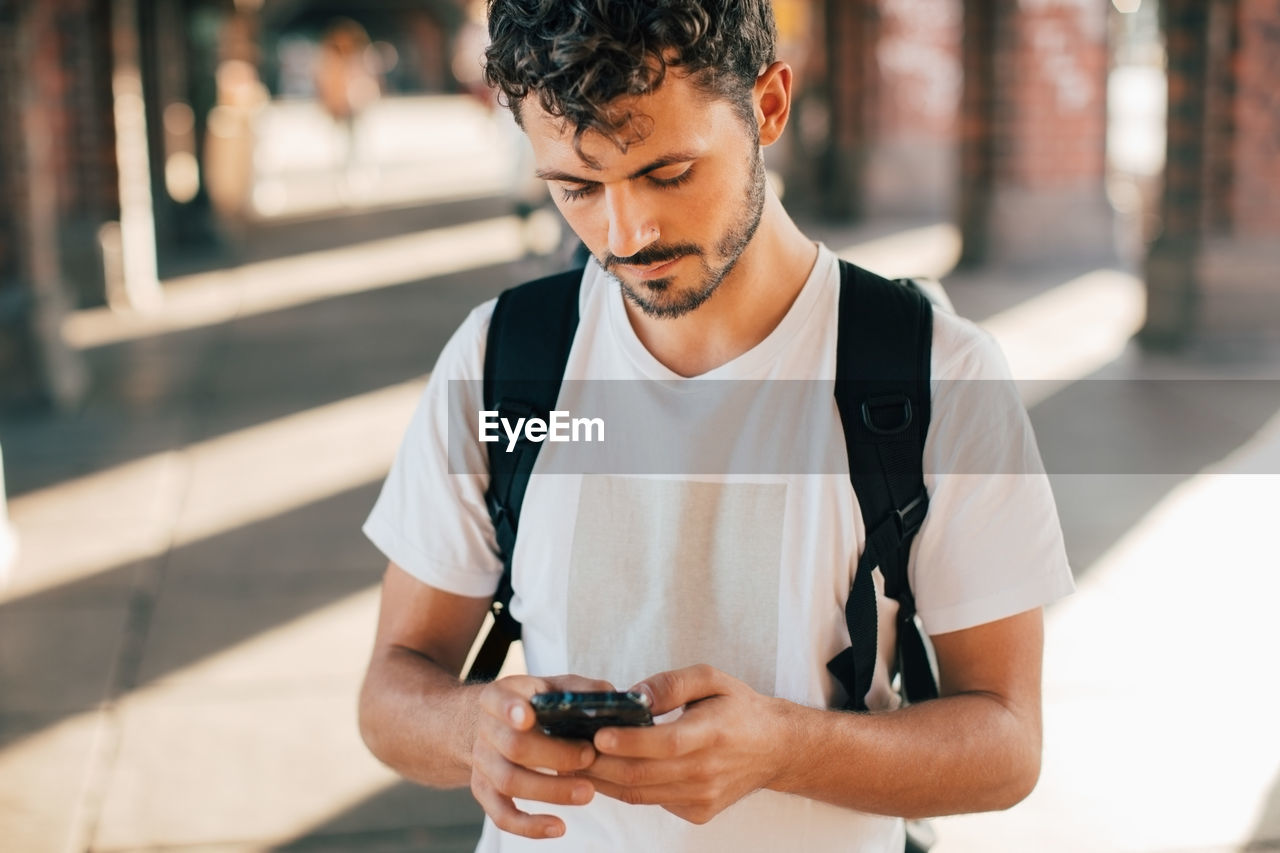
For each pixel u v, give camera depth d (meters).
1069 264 10.23
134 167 9.84
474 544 1.37
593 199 1.12
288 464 5.80
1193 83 7.11
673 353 1.31
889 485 1.25
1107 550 4.52
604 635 1.29
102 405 6.91
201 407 6.83
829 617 1.27
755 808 1.25
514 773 1.07
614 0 1.01
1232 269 7.14
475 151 23.67
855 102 13.45
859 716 1.20
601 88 1.02
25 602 4.34
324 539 4.87
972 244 10.46
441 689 1.30
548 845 1.30
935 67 13.45
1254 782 3.13
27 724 3.51
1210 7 7.00
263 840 2.98
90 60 9.52
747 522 1.26
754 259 1.26
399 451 1.41
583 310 1.34
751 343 1.29
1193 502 4.93
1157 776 3.17
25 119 6.71
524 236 10.41
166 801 3.14
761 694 1.15
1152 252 7.41
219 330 8.81
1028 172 10.14
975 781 1.23
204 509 5.23
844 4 13.28
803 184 15.16
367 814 3.09
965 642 1.29
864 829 1.30
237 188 13.29
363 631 4.07
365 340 8.35
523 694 1.08
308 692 3.68
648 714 1.04
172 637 4.05
